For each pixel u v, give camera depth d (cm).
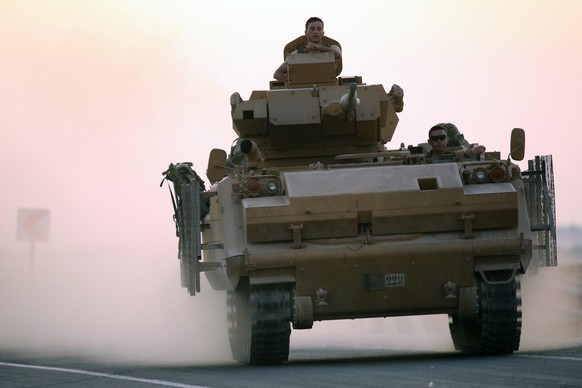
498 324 4503
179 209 5266
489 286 4497
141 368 4341
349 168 4556
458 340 4934
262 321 4456
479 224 4472
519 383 3334
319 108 5206
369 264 4431
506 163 4556
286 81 5488
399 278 4459
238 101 5241
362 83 5419
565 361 4025
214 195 4741
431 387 3328
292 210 4419
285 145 5272
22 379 3922
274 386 3484
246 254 4397
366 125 5231
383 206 4441
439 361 4241
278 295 4475
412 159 4697
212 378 3806
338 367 4138
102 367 4409
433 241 4450
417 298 4500
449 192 4459
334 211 4425
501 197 4466
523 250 4475
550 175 5053
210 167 4809
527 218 4538
